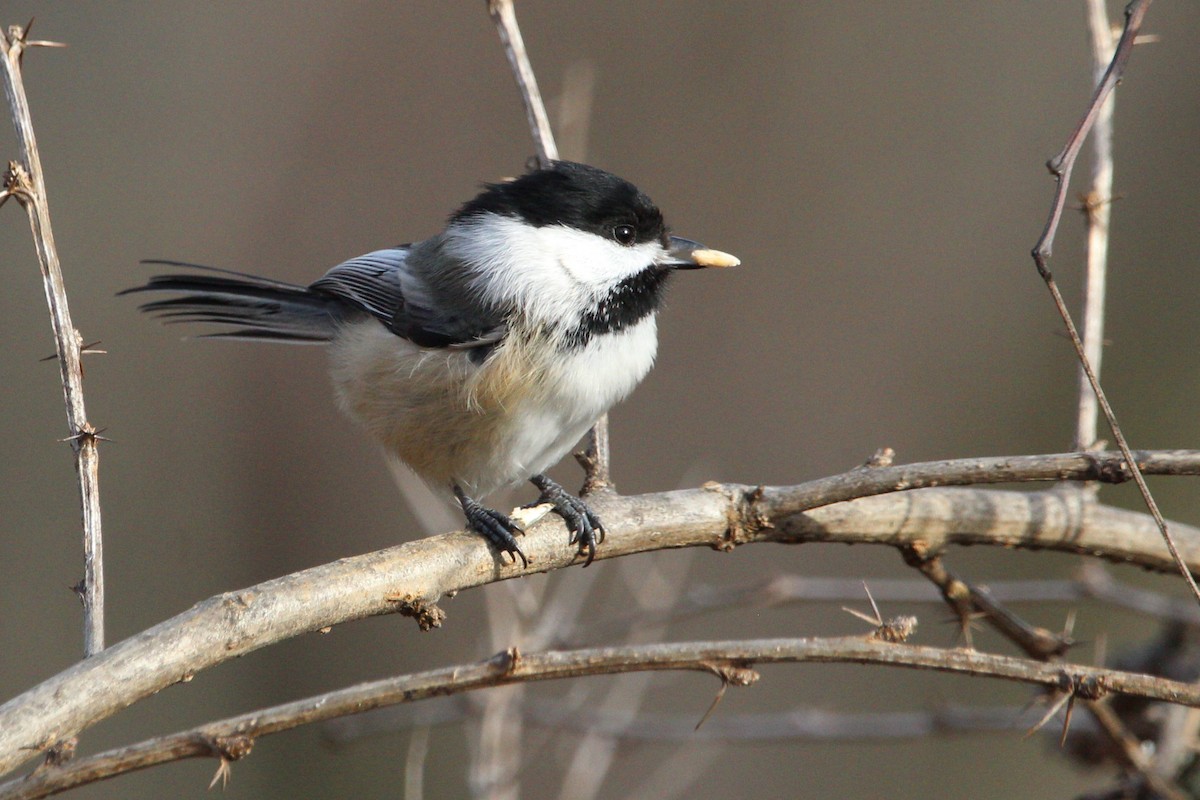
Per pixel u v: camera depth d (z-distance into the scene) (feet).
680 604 23.68
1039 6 43.68
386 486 40.63
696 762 34.68
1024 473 14.32
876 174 43.29
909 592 22.45
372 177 43.11
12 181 13.96
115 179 42.27
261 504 40.22
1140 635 34.65
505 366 19.47
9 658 35.27
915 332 41.98
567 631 23.58
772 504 16.56
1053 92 43.11
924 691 35.73
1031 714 21.47
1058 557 36.55
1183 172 41.39
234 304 23.35
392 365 20.35
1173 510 36.60
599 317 19.95
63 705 12.26
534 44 43.60
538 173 20.56
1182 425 39.24
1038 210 42.09
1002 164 42.93
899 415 41.22
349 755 35.22
